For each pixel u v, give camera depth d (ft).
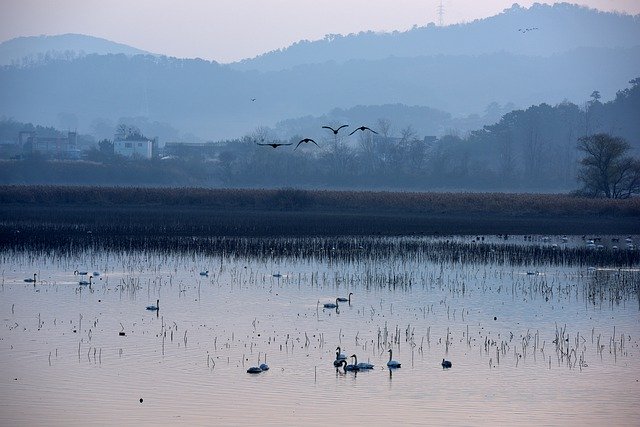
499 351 135.54
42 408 108.27
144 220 321.73
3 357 129.18
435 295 178.60
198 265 213.05
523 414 107.55
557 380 121.60
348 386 117.39
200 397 112.06
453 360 130.52
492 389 117.19
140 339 139.95
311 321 153.89
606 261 229.04
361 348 136.15
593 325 154.51
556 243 271.28
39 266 208.33
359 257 229.25
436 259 227.40
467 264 220.64
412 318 157.38
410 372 124.16
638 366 128.47
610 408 110.52
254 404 110.11
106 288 181.68
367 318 156.87
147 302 168.04
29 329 145.69
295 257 228.02
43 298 170.71
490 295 179.32
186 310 161.38
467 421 105.29
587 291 185.26
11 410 107.34
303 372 123.44
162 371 123.03
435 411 108.58
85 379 119.14
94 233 272.92
